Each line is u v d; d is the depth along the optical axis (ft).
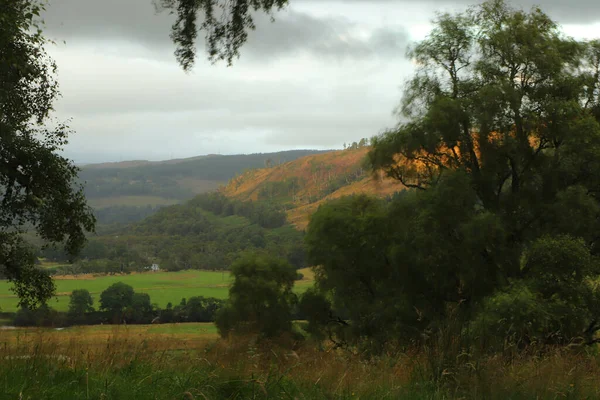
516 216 95.55
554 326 62.23
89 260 619.67
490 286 90.43
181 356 15.58
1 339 16.42
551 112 92.68
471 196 92.58
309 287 135.33
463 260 89.30
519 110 95.45
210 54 35.81
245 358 15.06
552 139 97.04
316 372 15.84
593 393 14.83
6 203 57.00
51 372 13.94
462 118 96.37
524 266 87.35
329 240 114.42
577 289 74.49
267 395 13.00
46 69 54.34
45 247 63.36
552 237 85.97
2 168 55.36
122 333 17.01
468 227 88.33
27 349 15.80
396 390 15.14
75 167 60.95
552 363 16.57
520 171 100.27
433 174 107.04
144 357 15.69
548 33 101.24
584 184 94.58
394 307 96.37
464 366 15.97
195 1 34.88
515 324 47.03
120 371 14.85
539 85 98.22
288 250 543.39
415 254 95.61
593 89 98.89
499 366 15.71
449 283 94.22
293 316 131.95
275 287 130.21
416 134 99.60
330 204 125.49
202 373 14.29
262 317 124.06
